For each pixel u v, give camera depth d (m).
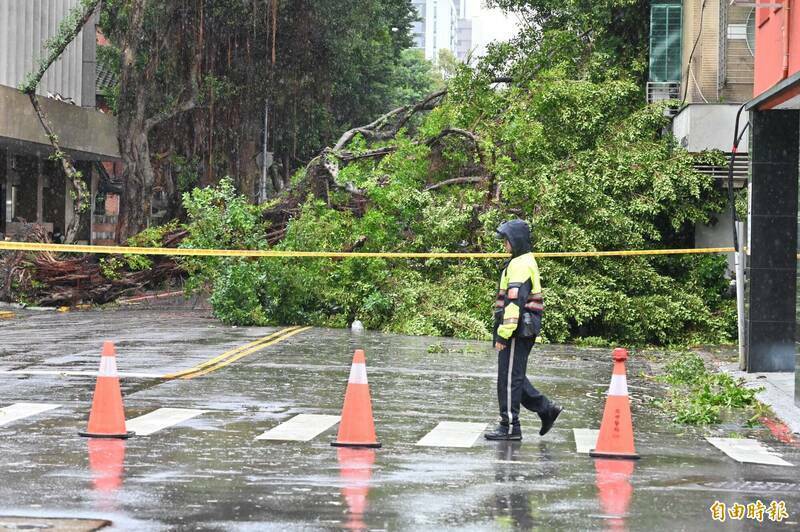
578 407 12.99
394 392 13.80
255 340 20.31
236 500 7.34
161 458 8.99
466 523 6.78
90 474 8.24
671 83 30.52
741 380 15.95
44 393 13.13
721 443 10.72
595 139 25.84
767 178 16.92
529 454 9.64
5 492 7.54
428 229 24.59
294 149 51.25
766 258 16.98
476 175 27.75
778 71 15.30
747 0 16.44
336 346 19.64
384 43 60.25
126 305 29.66
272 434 10.39
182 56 44.88
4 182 43.94
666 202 25.12
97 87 52.88
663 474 8.79
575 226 23.42
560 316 22.36
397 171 26.89
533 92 26.95
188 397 12.93
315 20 45.59
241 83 46.12
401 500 7.43
